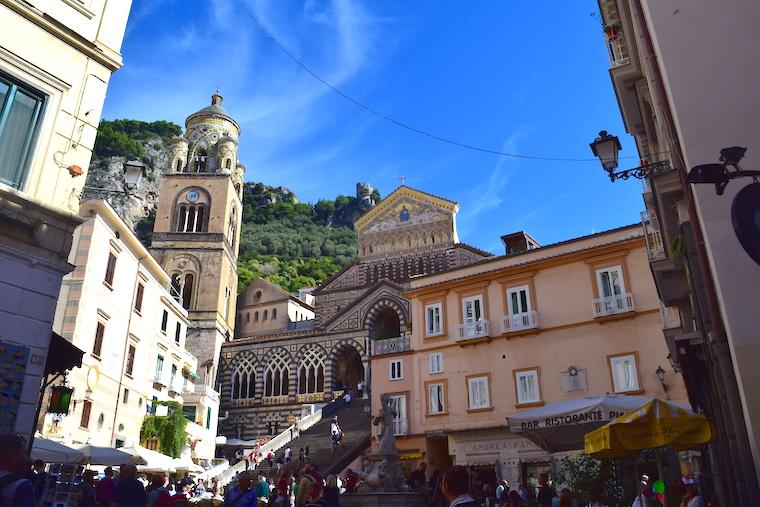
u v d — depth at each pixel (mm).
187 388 47031
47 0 14195
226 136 74875
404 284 61938
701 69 11133
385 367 37062
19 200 12406
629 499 16156
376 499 17203
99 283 31906
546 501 16125
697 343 16781
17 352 11852
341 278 65812
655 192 15453
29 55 13461
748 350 9344
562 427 16359
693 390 19625
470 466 31828
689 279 15305
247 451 46281
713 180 8305
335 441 39031
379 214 66500
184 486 28359
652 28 11852
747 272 9742
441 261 61375
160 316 41719
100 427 31484
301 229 148875
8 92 13008
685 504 12164
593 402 13789
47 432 26203
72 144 13945
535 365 31703
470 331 34125
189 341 61562
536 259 33281
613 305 30172
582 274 31812
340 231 148875
